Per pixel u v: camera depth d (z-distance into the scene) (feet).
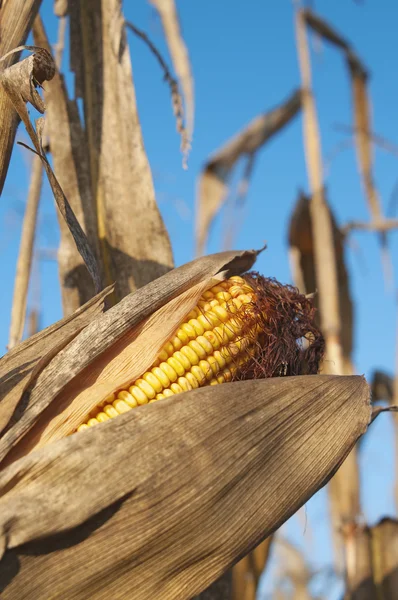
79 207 2.14
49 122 2.17
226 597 2.07
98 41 2.22
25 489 1.54
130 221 2.13
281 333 1.83
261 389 1.70
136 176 2.15
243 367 1.78
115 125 2.17
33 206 2.23
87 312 1.73
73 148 2.17
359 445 2.78
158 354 1.69
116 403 1.66
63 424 1.62
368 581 2.57
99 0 2.23
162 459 1.59
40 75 1.75
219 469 1.62
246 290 1.81
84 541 1.55
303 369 1.90
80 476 1.55
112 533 1.56
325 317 2.82
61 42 2.28
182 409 1.63
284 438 1.69
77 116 2.19
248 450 1.65
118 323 1.69
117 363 1.68
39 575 1.53
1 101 1.77
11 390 1.62
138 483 1.57
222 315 1.77
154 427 1.60
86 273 2.13
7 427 1.60
